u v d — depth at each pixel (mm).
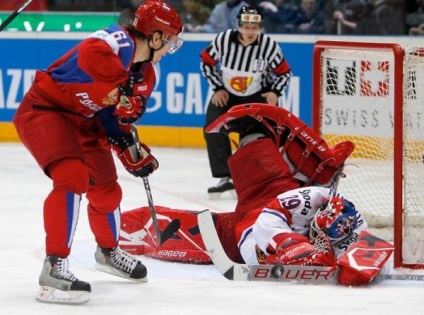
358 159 14219
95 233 9453
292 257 9531
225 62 16000
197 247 10586
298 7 21578
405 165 10633
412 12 21156
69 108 8781
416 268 10492
